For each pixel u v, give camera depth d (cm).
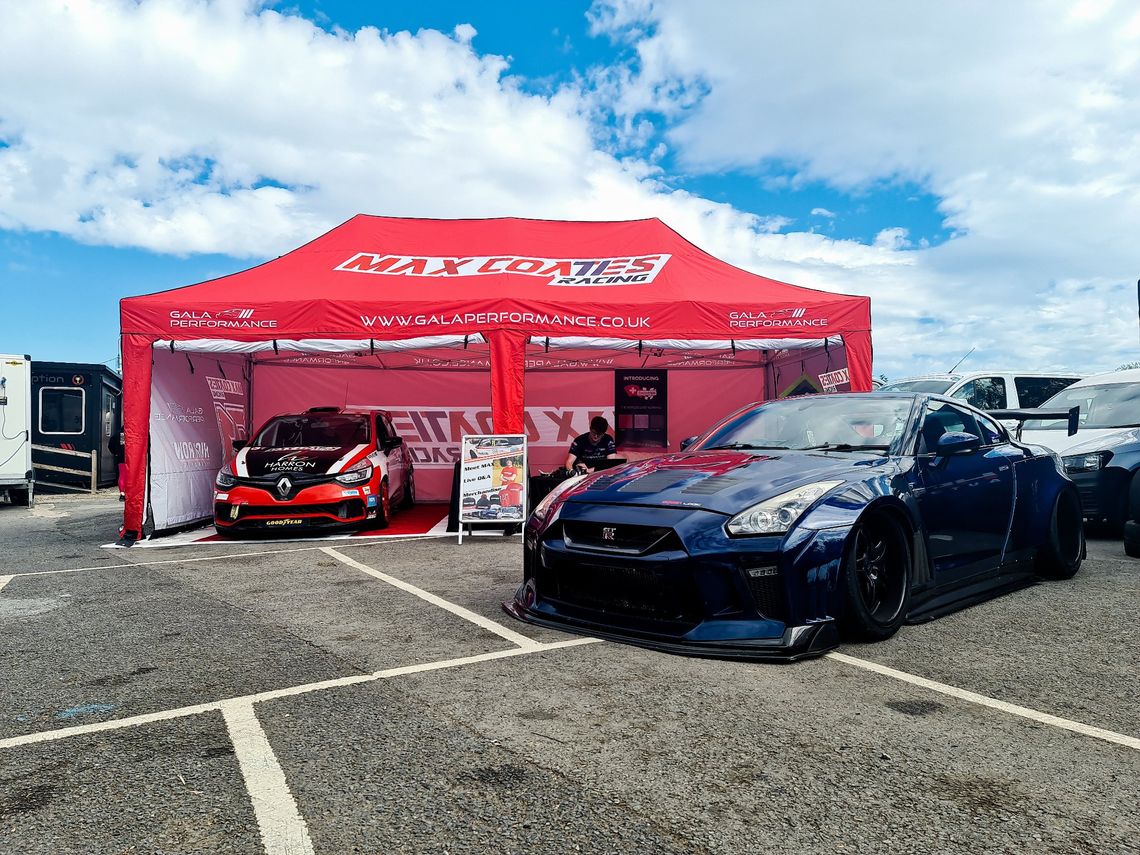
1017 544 489
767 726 268
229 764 242
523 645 373
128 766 242
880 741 255
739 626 341
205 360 1010
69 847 193
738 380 1238
